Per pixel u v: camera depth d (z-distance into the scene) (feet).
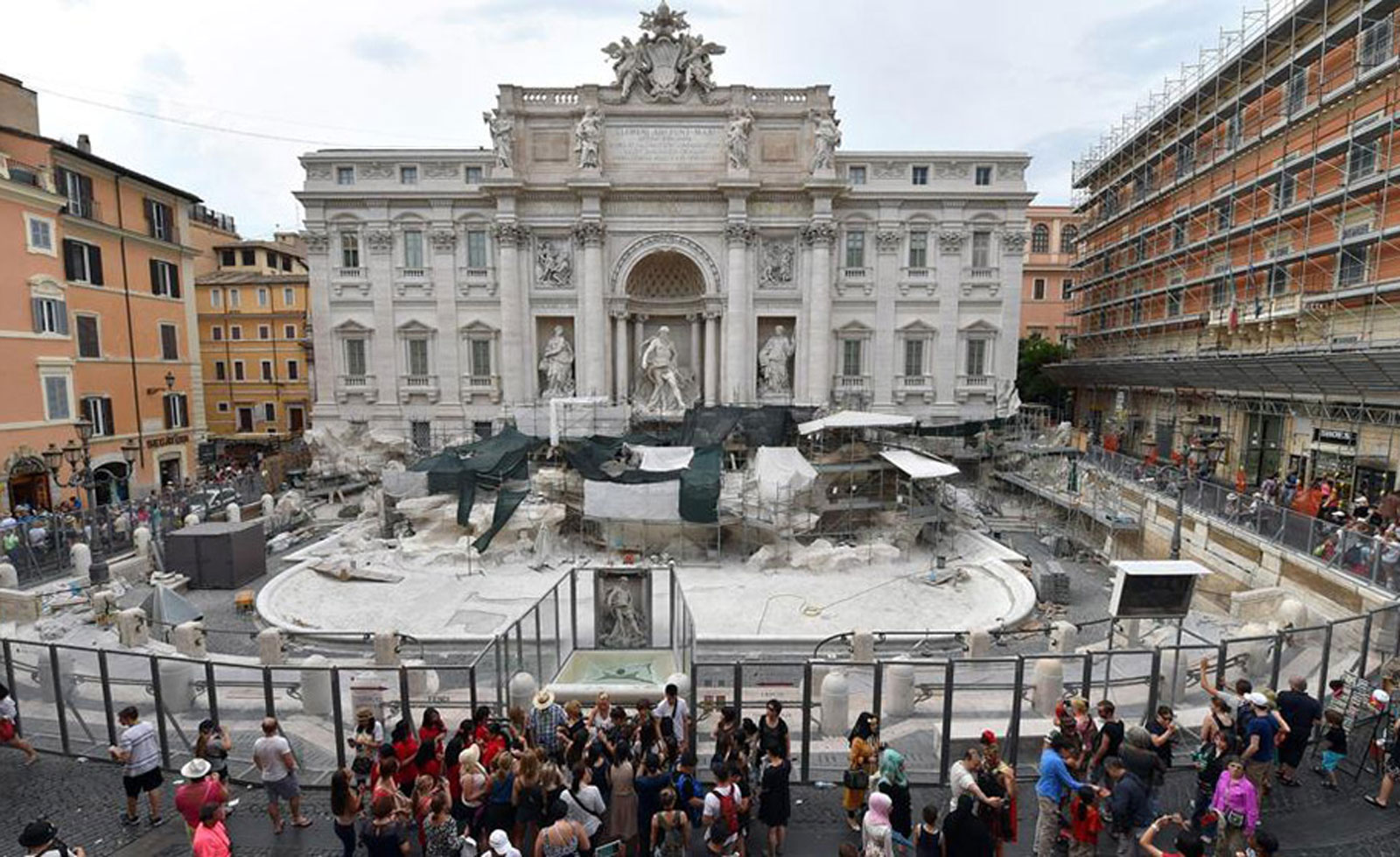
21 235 107.34
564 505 101.09
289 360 205.16
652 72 148.05
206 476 144.56
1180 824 30.37
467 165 152.25
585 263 149.18
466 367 155.84
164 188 138.00
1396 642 49.21
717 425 116.88
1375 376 82.38
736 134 145.69
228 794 35.24
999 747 42.04
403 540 96.37
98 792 40.52
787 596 78.18
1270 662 47.85
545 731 37.86
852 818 36.11
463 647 65.10
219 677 55.21
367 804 33.96
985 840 28.48
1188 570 47.91
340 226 153.07
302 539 108.99
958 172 152.35
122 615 62.28
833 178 145.69
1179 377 126.00
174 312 142.41
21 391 107.24
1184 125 133.49
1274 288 106.52
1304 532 67.82
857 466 99.09
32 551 82.89
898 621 71.20
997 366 155.43
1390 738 39.19
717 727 38.88
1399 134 84.23
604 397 136.56
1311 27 100.22
